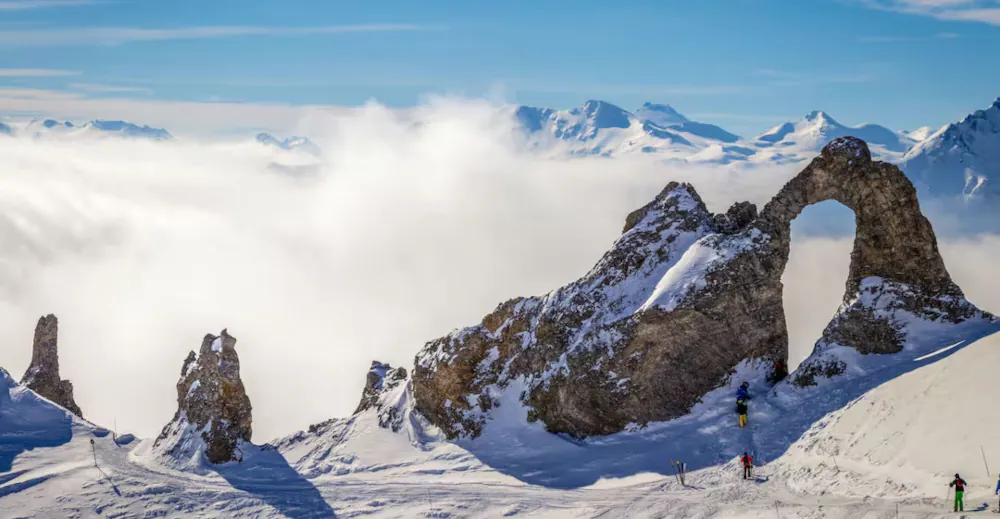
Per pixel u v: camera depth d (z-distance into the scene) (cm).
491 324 7850
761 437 5881
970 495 4100
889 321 6191
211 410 7706
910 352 5962
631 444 6462
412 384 8075
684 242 7219
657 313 6612
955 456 4478
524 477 6419
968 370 5112
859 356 6172
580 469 6312
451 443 7344
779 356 6669
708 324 6562
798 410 5978
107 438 8181
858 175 6494
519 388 7425
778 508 4788
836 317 6506
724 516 4912
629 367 6650
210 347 7994
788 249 6738
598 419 6744
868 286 6456
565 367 6962
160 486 6931
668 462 6038
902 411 5131
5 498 6656
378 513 6122
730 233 7169
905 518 4106
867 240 6538
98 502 6631
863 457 4984
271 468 7406
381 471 7081
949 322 6062
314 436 8206
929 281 6284
